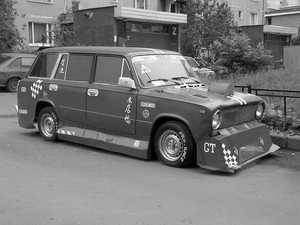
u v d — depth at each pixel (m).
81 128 8.55
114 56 8.09
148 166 7.35
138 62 7.88
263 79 15.11
